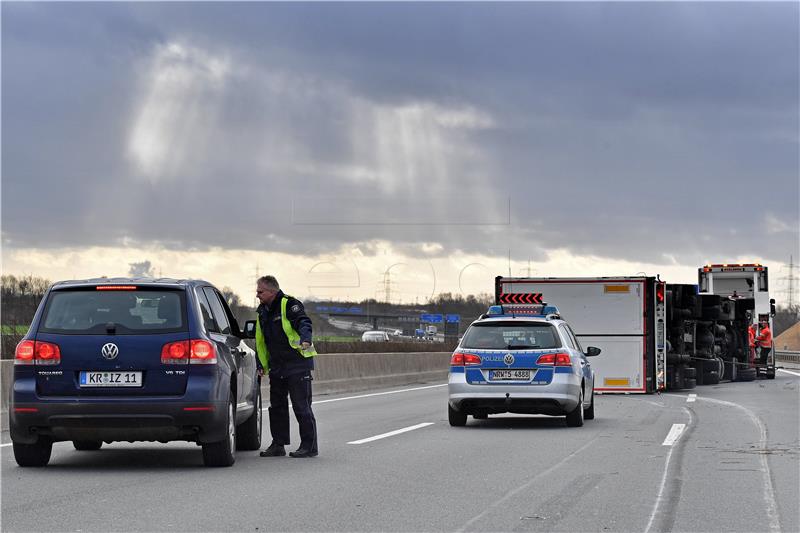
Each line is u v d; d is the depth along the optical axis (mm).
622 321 30375
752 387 35344
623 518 9422
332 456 14227
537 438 16875
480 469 12805
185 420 12422
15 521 9172
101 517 9375
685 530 8898
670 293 32031
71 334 12547
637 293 30281
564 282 30578
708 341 35781
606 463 13422
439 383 39000
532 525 9086
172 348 12531
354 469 12797
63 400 12391
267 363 14211
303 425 14125
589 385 20422
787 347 92938
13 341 22469
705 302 35656
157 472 12484
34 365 12508
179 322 12641
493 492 10922
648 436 17141
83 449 15219
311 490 11023
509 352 18844
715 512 9750
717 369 36750
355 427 19047
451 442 16188
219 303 14156
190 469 12781
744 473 12406
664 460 13734
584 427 19047
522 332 19109
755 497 10617
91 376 12461
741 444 15734
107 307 12688
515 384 18734
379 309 158250
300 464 13305
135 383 12469
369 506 10023
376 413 22766
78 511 9688
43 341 12539
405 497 10570
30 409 12406
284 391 14203
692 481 11750
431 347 61719
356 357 33656
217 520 9242
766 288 41219
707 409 23797
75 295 12789
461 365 19031
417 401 27266
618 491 11008
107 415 12352
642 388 30172
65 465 13172
